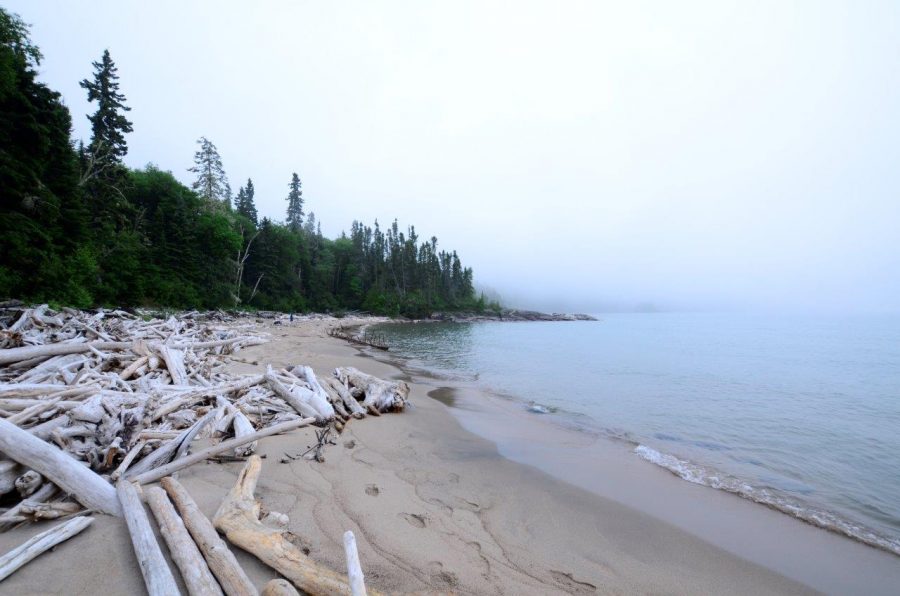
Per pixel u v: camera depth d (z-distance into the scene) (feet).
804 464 23.13
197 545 9.53
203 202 143.95
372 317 203.82
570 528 15.11
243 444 17.35
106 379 22.09
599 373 55.42
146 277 93.50
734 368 61.00
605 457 23.62
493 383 47.32
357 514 13.55
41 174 52.08
